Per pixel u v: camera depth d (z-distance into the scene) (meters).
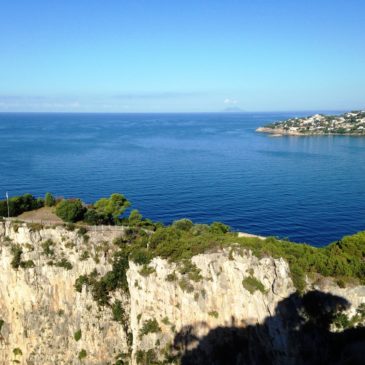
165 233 60.16
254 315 50.28
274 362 48.38
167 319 54.84
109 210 73.69
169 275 54.53
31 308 63.19
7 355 64.31
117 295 61.97
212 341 52.19
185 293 53.22
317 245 98.38
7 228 64.81
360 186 154.25
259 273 50.81
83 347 61.34
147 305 56.56
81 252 63.00
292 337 47.94
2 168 182.38
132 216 75.69
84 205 75.75
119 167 190.88
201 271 53.34
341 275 50.53
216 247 54.31
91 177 166.62
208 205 128.88
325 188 151.50
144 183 157.50
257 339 50.00
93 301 61.53
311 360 47.41
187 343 53.38
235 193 144.00
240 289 51.44
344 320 48.34
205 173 179.88
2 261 63.97
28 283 63.00
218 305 52.34
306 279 50.56
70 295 62.72
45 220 67.62
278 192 145.75
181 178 168.00
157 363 54.47
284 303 48.94
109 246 63.25
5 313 64.69
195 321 53.00
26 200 73.81
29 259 63.31
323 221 114.62
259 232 106.38
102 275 62.44
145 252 57.84
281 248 53.69
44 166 189.12
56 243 63.81
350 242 55.94
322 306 49.06
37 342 62.94
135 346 57.31
